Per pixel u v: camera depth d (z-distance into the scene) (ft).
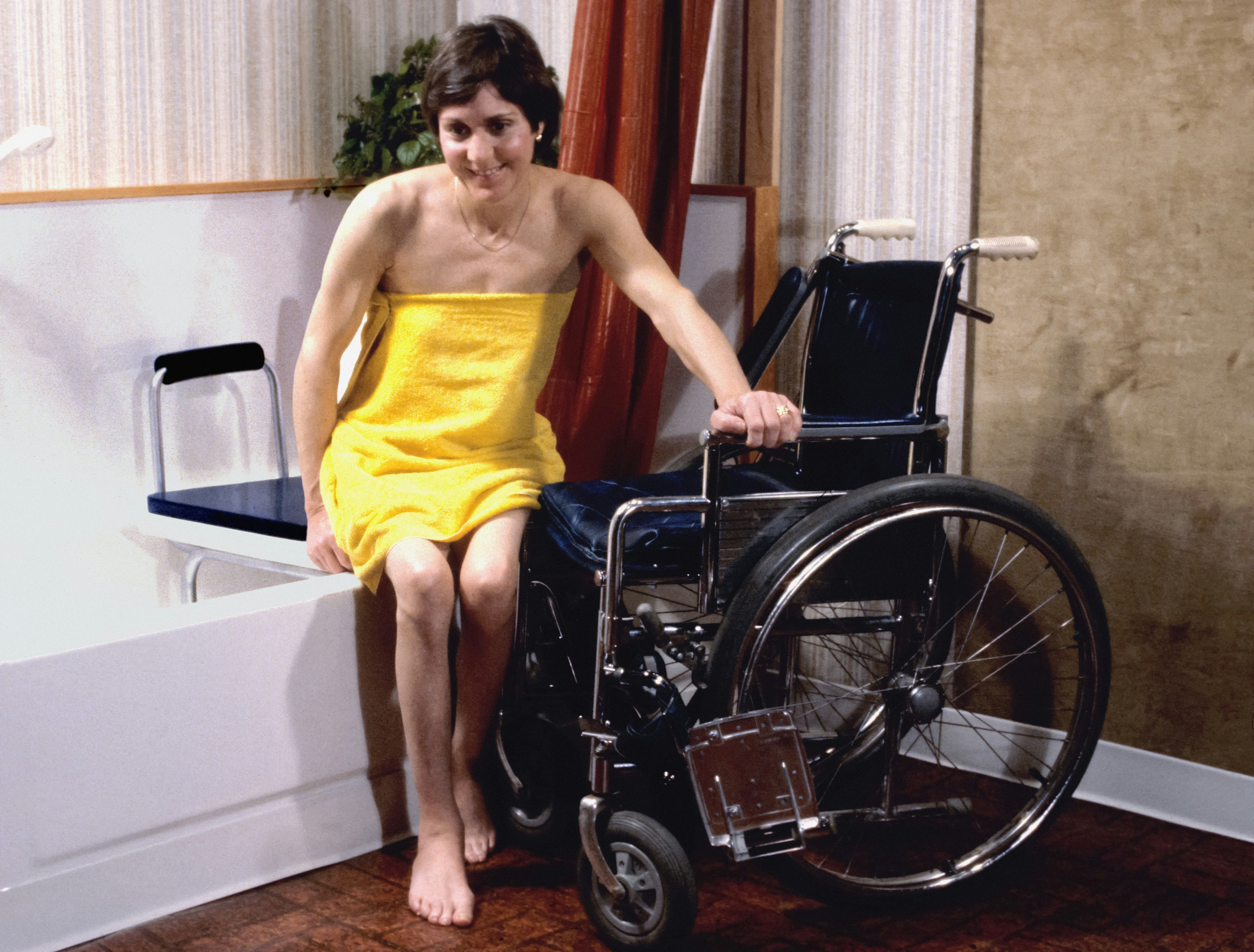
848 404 6.54
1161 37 6.49
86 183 8.18
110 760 5.49
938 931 5.67
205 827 5.87
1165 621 6.91
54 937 5.40
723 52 8.20
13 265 7.62
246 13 8.87
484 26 5.74
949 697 7.67
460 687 6.26
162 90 8.49
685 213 7.75
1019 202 7.11
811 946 5.52
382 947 5.49
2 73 7.72
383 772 6.55
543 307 6.27
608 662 5.38
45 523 7.96
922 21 7.24
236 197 8.67
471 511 6.11
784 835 5.35
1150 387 6.78
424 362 6.18
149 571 8.51
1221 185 6.40
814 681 8.00
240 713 5.90
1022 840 6.05
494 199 5.84
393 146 9.12
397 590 5.80
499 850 6.43
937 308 5.95
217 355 8.34
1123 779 7.11
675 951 5.46
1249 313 6.40
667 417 8.55
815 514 5.43
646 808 6.26
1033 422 7.23
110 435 8.20
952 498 5.52
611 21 7.41
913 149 7.38
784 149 7.98
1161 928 5.73
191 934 5.59
